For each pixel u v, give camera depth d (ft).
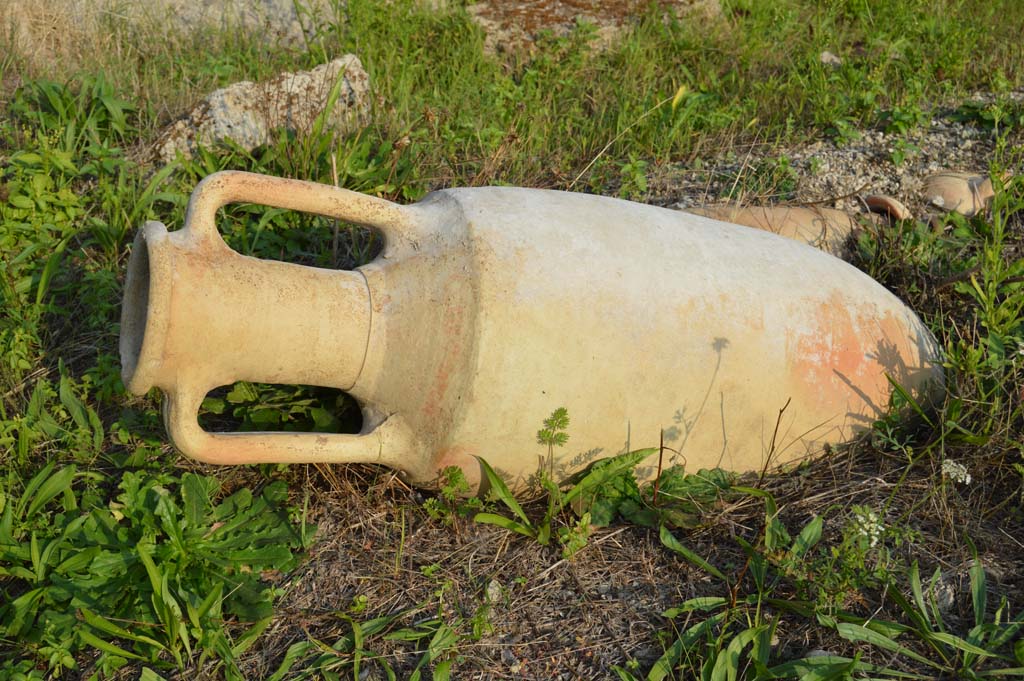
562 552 9.01
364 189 13.56
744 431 9.55
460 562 8.93
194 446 8.49
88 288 12.00
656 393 9.05
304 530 8.98
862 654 7.84
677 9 21.13
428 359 8.66
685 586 8.63
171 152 14.19
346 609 8.45
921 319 11.91
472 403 8.58
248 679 7.89
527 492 9.50
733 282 9.48
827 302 9.88
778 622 8.13
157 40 18.44
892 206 13.53
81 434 9.95
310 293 8.75
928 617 8.20
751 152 15.56
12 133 14.48
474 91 17.13
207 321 8.34
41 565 8.48
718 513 9.38
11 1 18.10
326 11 19.52
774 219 13.16
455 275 8.67
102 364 10.85
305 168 13.39
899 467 10.00
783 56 19.21
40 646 8.07
